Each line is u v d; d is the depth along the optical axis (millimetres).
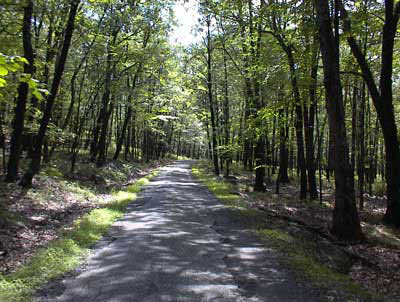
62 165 19953
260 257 7160
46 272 5719
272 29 16062
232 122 24797
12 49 13172
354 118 18906
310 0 11641
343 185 9938
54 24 15969
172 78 29172
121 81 23891
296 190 22547
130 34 22469
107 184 19531
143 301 4801
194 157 92688
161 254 7090
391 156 12914
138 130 44906
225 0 16906
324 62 9961
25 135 20938
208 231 9469
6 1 11359
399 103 25391
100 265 6332
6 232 7918
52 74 19266
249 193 19203
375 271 7281
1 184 11984
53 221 9836
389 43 12719
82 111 30891
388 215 12953
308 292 5391
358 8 12539
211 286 5473
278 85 15055
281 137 18953
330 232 10188
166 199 15148
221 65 28406
